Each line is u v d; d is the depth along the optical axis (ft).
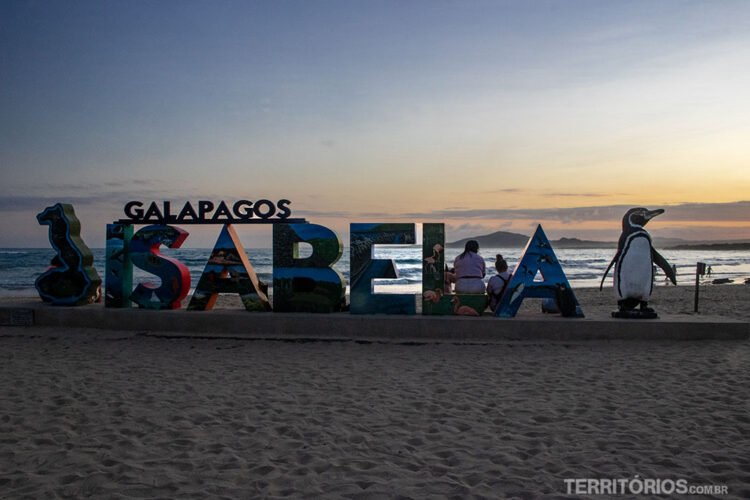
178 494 13.88
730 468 15.23
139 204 36.58
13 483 14.49
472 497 13.65
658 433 17.80
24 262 154.71
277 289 34.86
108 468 15.40
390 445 17.01
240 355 29.55
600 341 31.37
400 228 33.63
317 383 23.98
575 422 18.86
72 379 24.77
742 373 24.81
